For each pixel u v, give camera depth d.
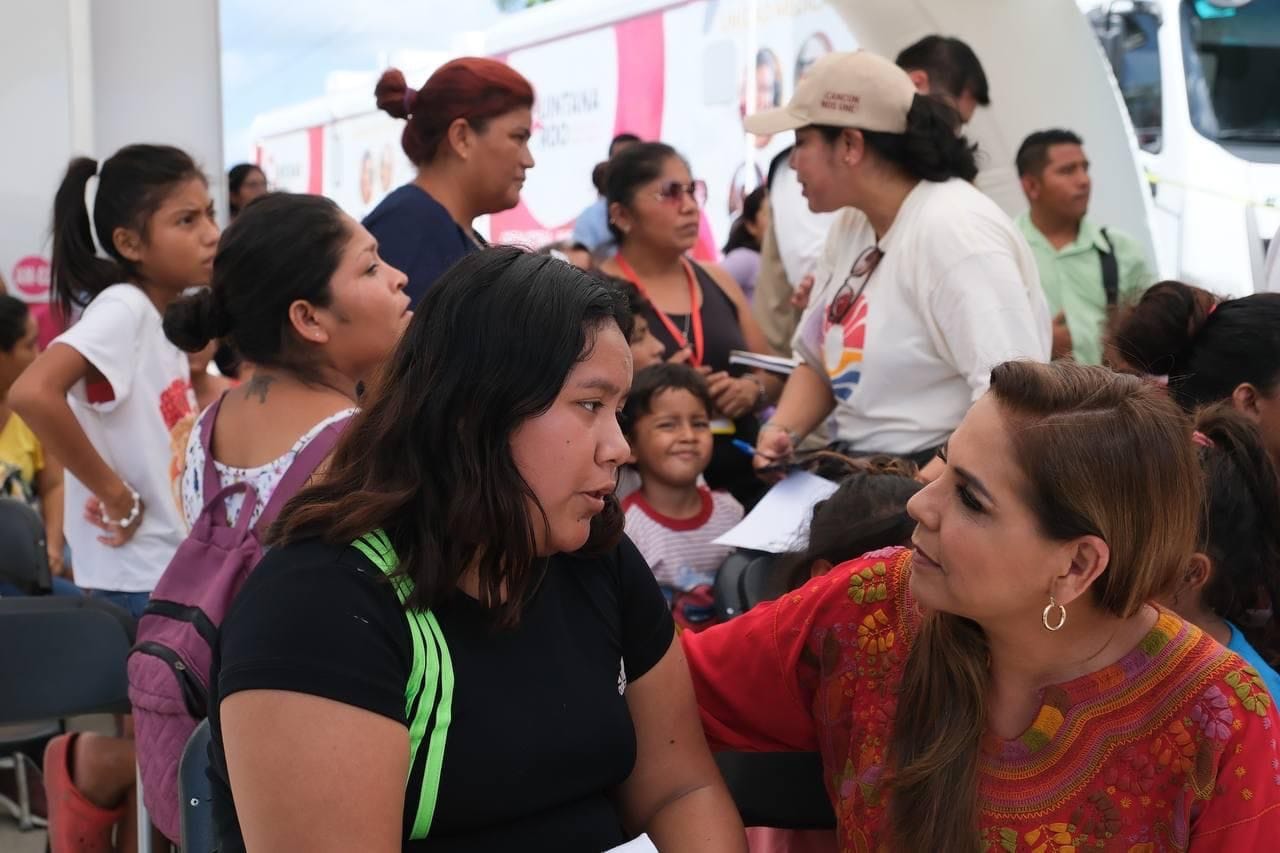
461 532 1.34
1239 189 5.78
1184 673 1.37
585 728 1.43
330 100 8.35
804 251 4.22
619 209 3.71
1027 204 4.33
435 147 3.07
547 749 1.39
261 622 1.31
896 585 1.56
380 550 1.37
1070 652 1.40
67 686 2.42
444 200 3.10
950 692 1.45
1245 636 1.85
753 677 1.65
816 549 2.12
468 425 1.34
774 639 1.63
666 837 1.57
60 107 4.57
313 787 1.26
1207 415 1.85
